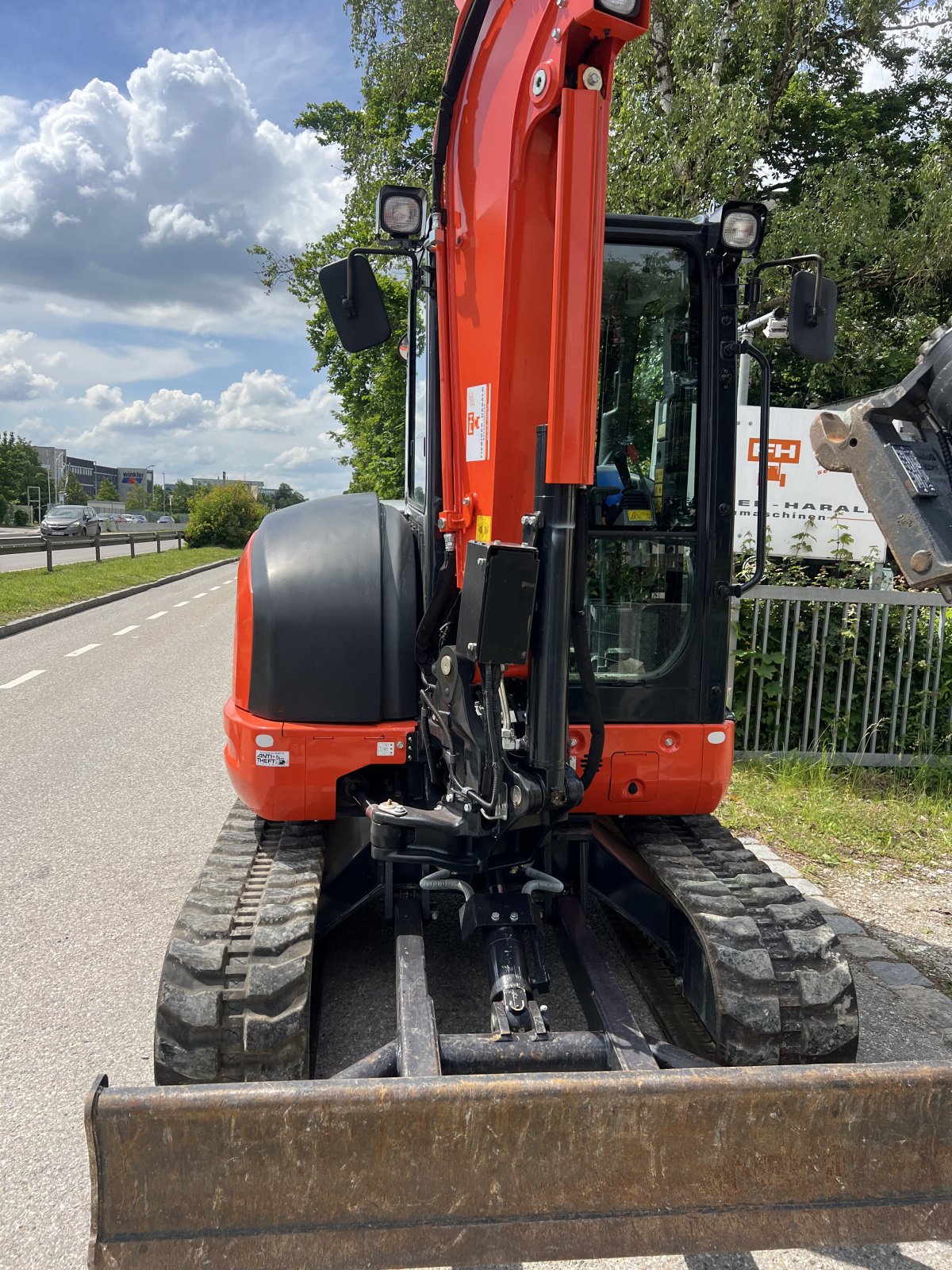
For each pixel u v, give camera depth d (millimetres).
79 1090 3029
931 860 5270
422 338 3453
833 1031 2516
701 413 3082
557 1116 1883
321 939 3732
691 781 3125
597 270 2225
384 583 3162
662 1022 3414
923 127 18656
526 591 2318
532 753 2400
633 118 10648
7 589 16672
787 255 13203
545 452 2295
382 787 3211
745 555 7301
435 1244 1854
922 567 1946
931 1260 2389
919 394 2010
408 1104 1841
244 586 3199
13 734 7637
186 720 8180
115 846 5203
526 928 2674
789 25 13094
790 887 2938
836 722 6820
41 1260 2324
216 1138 1803
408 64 15555
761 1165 1939
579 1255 1882
